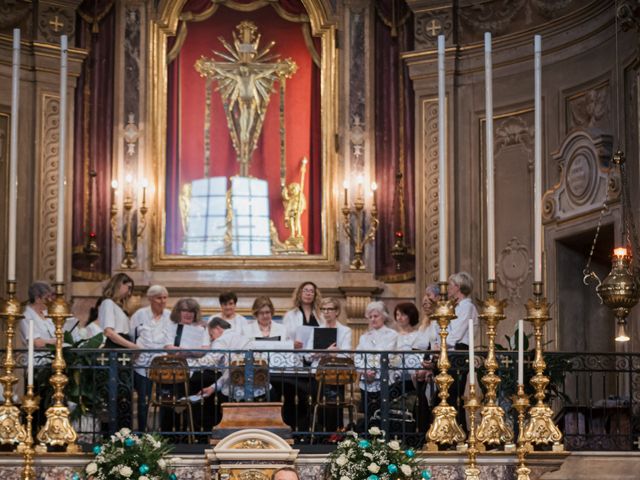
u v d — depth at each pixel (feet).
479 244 52.95
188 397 37.58
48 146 53.26
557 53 51.19
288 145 56.08
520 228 51.55
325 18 56.03
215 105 56.24
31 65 53.36
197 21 56.24
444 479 35.86
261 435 35.09
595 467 37.73
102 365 37.76
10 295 35.09
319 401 37.65
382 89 55.52
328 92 55.77
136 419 42.80
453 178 53.57
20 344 44.80
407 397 40.63
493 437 35.58
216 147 56.03
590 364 43.21
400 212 54.44
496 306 35.73
